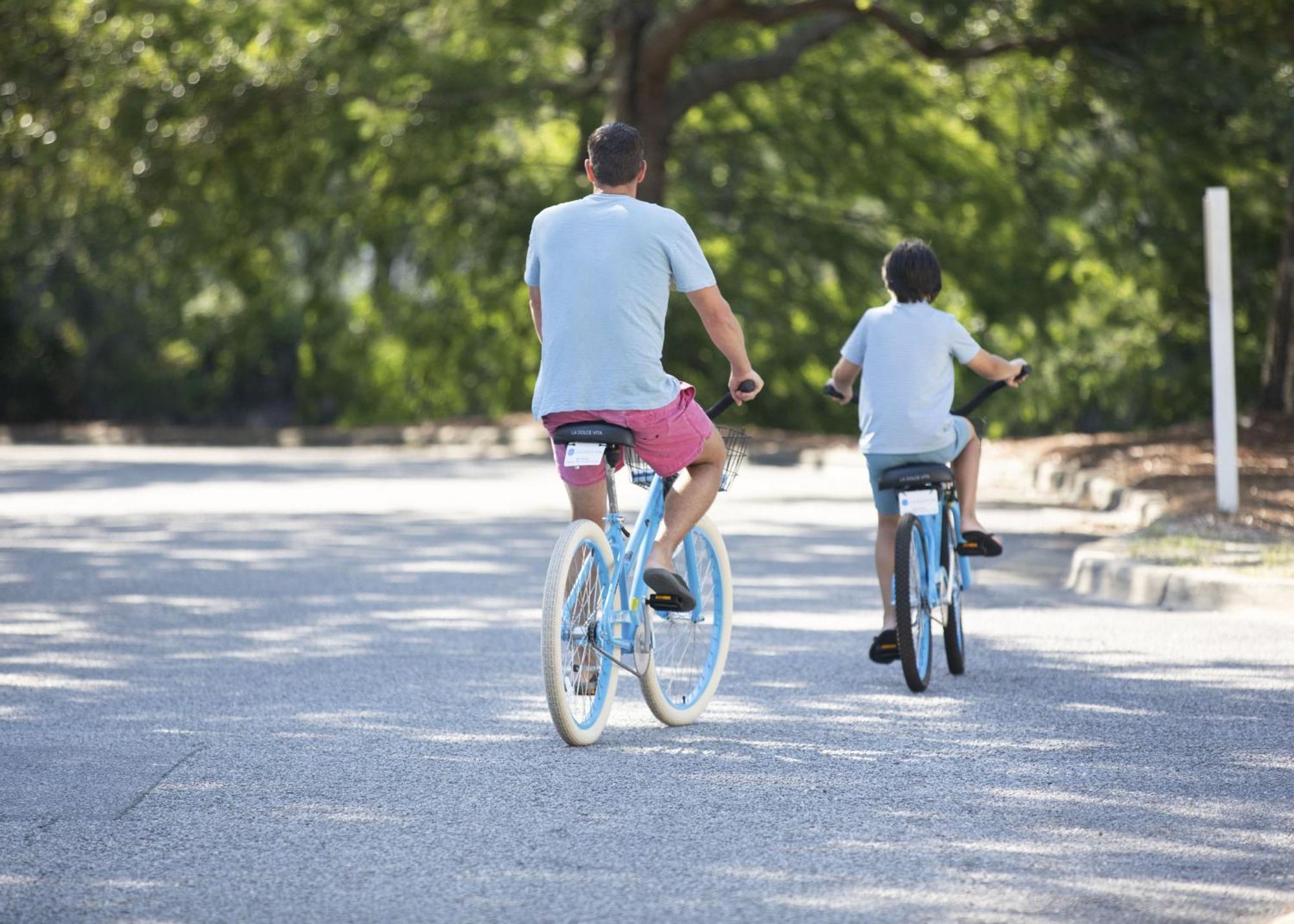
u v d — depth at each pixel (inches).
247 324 4116.6
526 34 3403.1
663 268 685.9
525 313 3981.3
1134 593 1122.7
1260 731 718.5
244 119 3046.3
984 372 848.9
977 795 613.6
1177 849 544.1
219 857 537.3
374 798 610.9
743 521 1659.7
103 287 4141.2
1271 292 3599.9
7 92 2915.8
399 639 978.7
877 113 3555.6
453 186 3577.8
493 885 506.3
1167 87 2967.5
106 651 941.8
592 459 668.7
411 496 1962.4
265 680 852.6
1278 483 1601.9
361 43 3112.7
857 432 4138.8
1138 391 4869.6
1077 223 3922.2
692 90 3061.0
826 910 482.0
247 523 1652.3
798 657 913.5
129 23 2942.9
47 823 579.2
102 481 2215.8
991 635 977.5
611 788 625.0
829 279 4188.0
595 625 692.7
